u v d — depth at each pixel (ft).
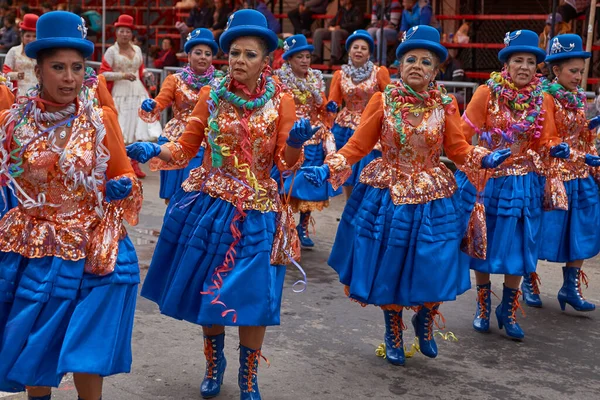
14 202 16.14
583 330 19.30
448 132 15.97
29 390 11.65
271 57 14.14
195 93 23.90
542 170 18.63
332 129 29.37
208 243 13.52
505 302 18.42
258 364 15.16
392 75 41.06
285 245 13.67
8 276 11.10
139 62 37.86
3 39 56.29
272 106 13.73
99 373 10.71
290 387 15.05
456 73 39.40
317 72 26.32
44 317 10.91
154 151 13.16
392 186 15.85
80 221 11.28
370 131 15.92
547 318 20.17
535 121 18.38
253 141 13.58
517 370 16.44
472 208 18.35
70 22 10.80
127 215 11.57
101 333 10.92
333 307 20.12
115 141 11.48
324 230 29.09
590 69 40.14
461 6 47.57
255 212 13.60
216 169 13.88
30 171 11.04
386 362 16.56
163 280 14.20
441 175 16.03
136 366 15.70
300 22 49.21
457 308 20.59
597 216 20.45
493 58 46.83
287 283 22.17
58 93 10.90
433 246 15.53
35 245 11.03
